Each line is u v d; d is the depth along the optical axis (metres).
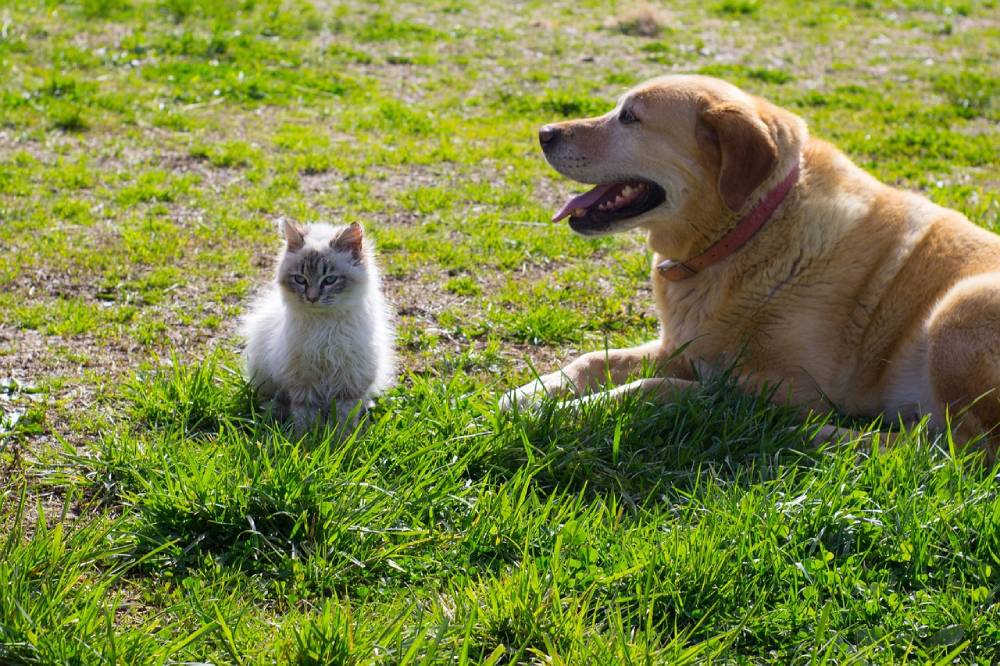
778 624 2.65
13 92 4.08
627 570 2.68
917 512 2.75
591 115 4.48
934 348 2.90
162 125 3.98
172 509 2.74
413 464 2.84
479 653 2.62
